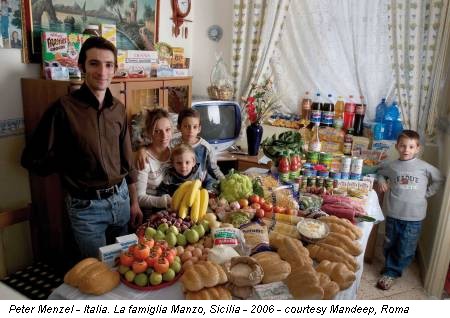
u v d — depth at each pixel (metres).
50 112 1.53
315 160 2.15
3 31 1.78
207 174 2.16
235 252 1.21
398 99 2.78
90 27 2.07
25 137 1.98
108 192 1.68
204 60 3.36
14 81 1.88
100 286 1.05
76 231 1.67
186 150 1.87
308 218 1.51
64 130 1.54
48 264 2.08
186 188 1.50
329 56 2.95
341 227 1.42
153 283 1.08
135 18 2.58
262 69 3.10
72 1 2.09
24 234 2.08
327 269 1.18
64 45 1.89
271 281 1.13
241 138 3.21
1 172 1.91
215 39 3.27
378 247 2.99
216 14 3.22
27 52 1.89
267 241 1.33
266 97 3.09
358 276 1.30
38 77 1.98
